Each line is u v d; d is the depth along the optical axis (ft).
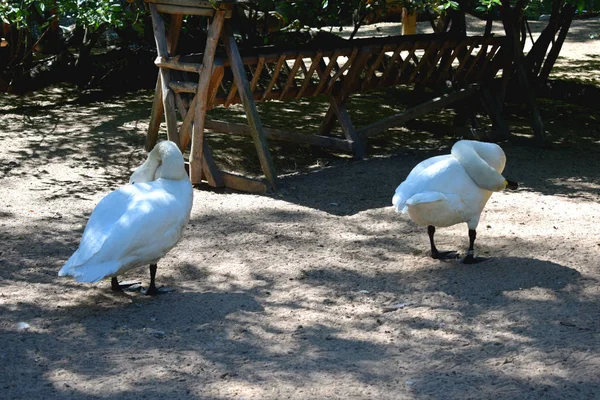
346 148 27.22
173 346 16.17
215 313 17.34
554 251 19.69
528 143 28.96
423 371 15.38
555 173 25.84
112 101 34.32
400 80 28.63
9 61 36.29
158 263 19.57
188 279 18.88
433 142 29.40
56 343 16.24
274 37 31.63
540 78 35.47
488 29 30.19
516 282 18.30
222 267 19.36
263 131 25.23
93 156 26.91
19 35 34.86
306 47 26.08
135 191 17.63
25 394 14.78
